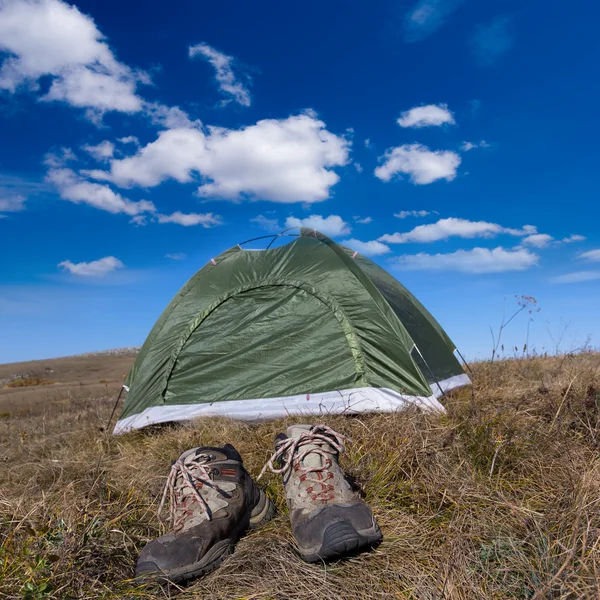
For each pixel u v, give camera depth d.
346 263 2.74
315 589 0.96
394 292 3.13
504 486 1.37
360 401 2.44
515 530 1.13
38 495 1.57
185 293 2.90
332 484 1.18
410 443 1.59
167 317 2.87
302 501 1.16
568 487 1.27
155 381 2.72
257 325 2.74
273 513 1.32
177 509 1.16
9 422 4.05
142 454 2.10
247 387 2.63
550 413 1.83
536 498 1.30
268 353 2.68
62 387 7.20
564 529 1.06
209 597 0.96
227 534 1.13
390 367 2.49
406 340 2.53
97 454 2.16
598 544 1.00
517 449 1.55
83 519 1.21
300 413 2.40
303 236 3.00
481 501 1.29
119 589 0.97
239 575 1.02
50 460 2.00
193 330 2.77
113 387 6.75
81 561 1.02
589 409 1.81
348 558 1.06
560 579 0.89
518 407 1.92
